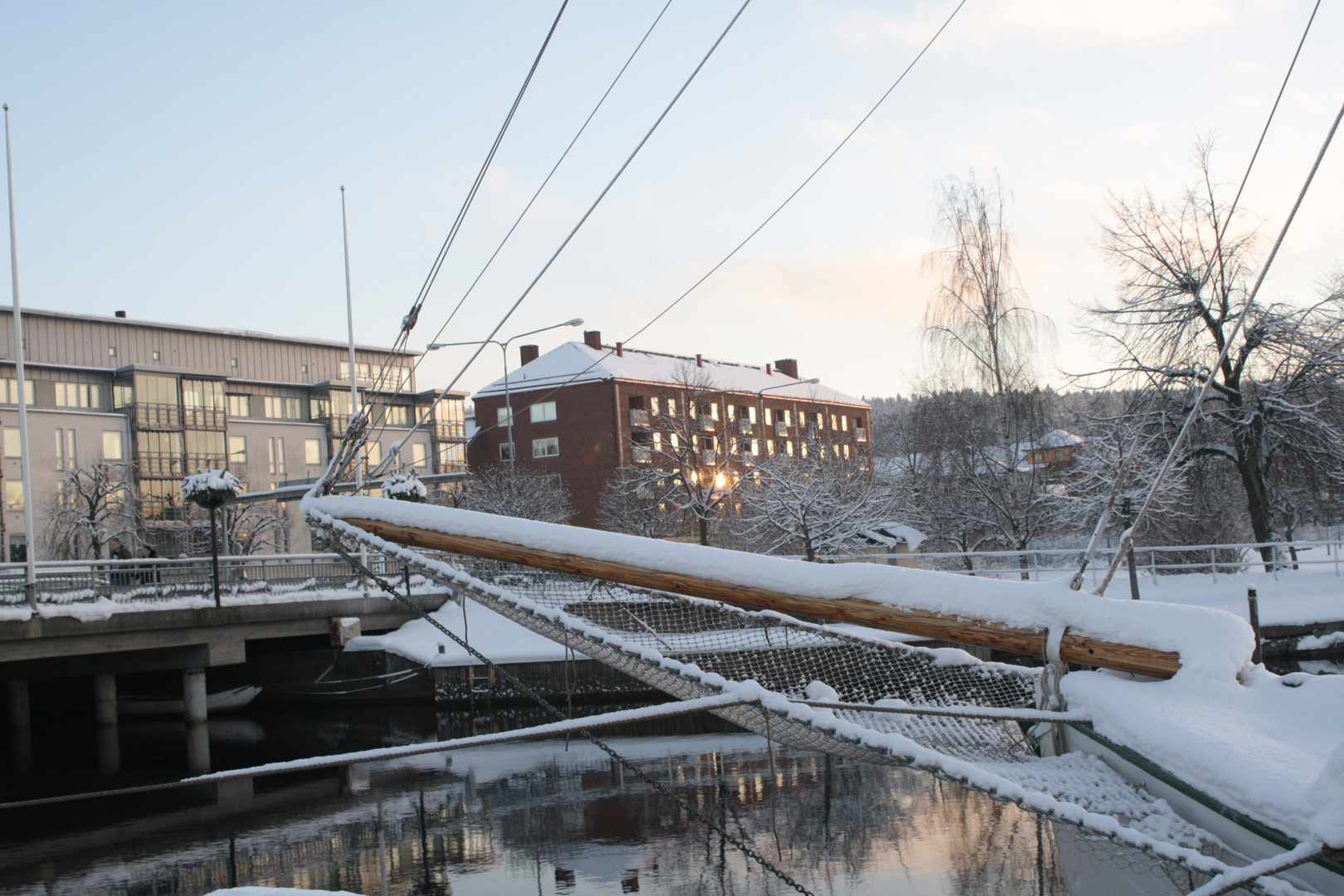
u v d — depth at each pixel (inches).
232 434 2439.7
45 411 2127.2
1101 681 192.7
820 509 1233.4
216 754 765.9
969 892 350.3
